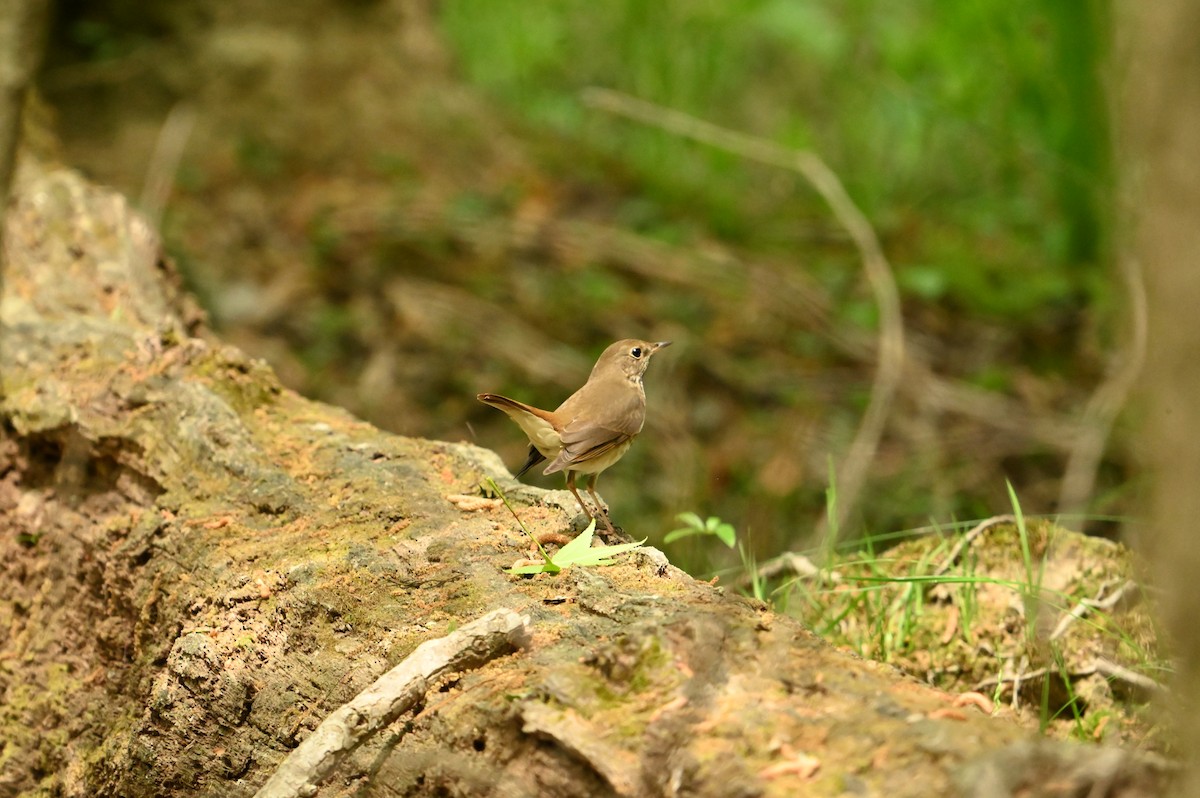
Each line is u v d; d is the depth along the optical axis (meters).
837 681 4.77
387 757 5.22
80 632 7.73
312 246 17.48
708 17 22.09
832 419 16.03
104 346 8.72
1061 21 17.72
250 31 19.81
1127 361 10.73
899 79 20.62
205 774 6.08
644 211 19.91
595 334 17.03
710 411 16.08
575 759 4.67
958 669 7.36
